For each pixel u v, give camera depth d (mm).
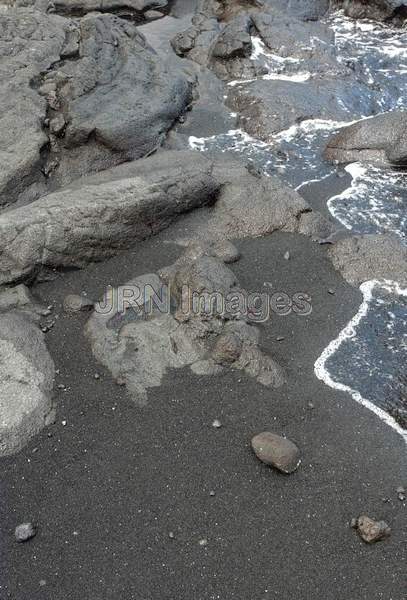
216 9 12703
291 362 5969
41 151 8008
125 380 5676
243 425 5355
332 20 13188
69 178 8180
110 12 13086
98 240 6961
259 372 5730
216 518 4703
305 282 6855
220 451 5156
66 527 4656
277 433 5301
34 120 8148
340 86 10500
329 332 6309
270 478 4973
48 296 6648
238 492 4875
